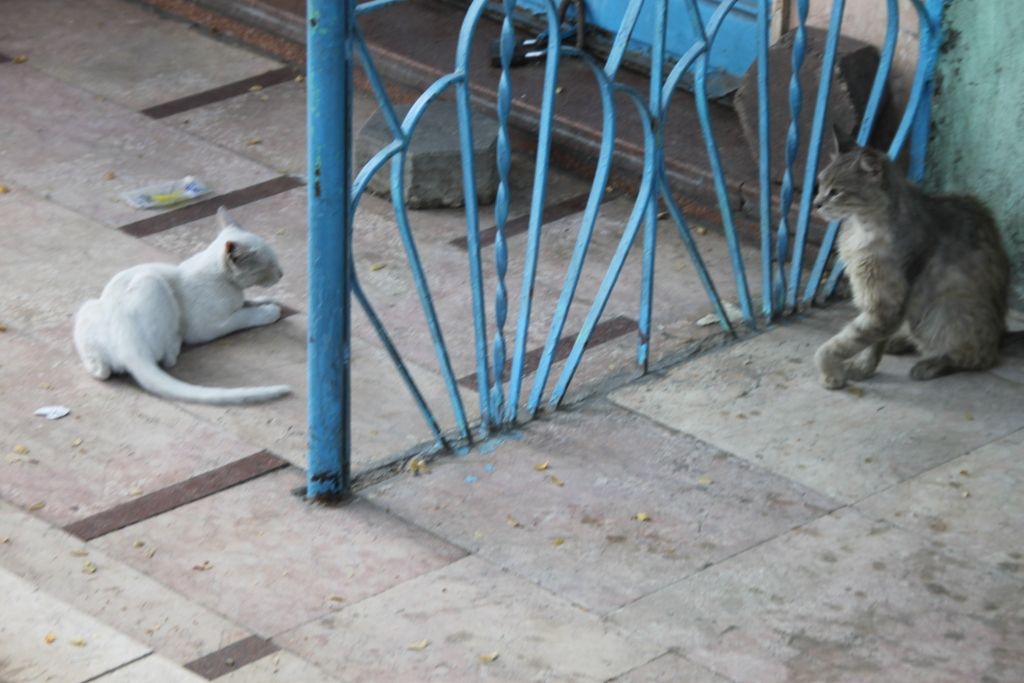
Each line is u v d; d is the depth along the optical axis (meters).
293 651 6.47
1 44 12.48
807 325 9.12
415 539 7.25
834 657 6.52
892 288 8.22
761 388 8.50
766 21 8.59
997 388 8.47
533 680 6.33
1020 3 8.63
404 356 8.77
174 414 8.16
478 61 11.42
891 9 8.84
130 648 6.08
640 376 8.62
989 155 9.07
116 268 9.57
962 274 8.35
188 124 11.45
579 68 11.45
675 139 10.50
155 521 7.30
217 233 10.06
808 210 9.00
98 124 11.38
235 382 8.52
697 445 8.00
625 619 6.73
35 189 10.46
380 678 6.32
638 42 11.41
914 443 8.00
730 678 6.38
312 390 7.29
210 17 12.84
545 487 7.65
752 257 9.85
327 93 6.83
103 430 7.99
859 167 8.05
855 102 9.45
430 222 10.22
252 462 7.79
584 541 7.25
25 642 6.07
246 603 6.76
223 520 7.33
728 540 7.27
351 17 6.79
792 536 7.29
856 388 8.48
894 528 7.36
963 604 6.85
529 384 8.57
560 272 9.66
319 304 7.14
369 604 6.79
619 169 10.53
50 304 9.13
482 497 7.57
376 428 8.12
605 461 7.86
